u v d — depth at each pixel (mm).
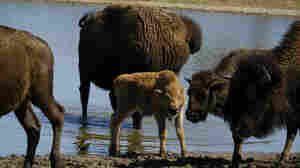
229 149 19906
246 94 15648
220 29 60969
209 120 24391
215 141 20984
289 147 17047
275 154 19203
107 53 23031
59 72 32750
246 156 18703
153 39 22125
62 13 64500
